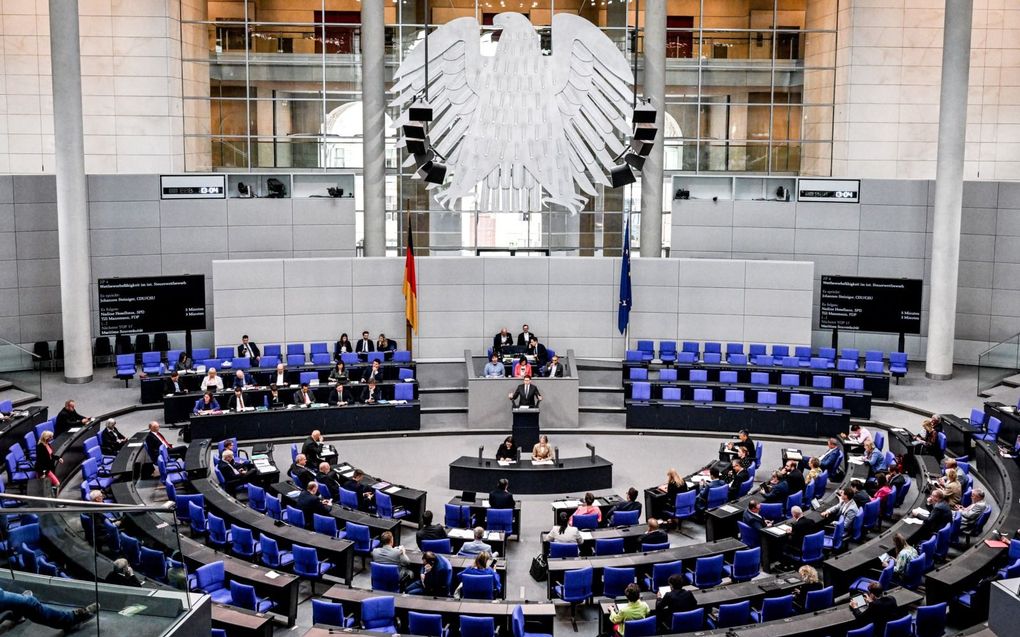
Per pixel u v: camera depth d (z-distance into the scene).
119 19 29.52
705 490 17.64
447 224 31.94
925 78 30.78
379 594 12.96
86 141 29.94
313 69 31.30
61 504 7.73
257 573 13.60
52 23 24.36
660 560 14.45
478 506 17.09
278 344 27.17
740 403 23.58
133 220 27.98
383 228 28.66
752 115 32.16
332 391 23.25
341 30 31.20
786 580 13.53
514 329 28.42
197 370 24.48
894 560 13.98
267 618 12.09
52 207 27.36
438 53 26.72
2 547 7.21
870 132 31.11
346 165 31.84
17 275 27.02
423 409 24.48
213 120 31.19
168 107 30.03
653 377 26.41
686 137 32.25
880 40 30.66
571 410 23.56
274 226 29.08
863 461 19.42
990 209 28.34
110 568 7.88
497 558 14.84
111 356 28.06
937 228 26.69
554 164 27.27
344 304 27.62
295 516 16.14
